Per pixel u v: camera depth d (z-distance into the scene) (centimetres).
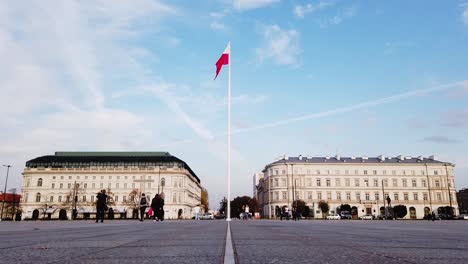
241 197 15812
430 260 339
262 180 13538
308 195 10850
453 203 10662
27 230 989
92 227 1265
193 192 13950
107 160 11512
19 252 398
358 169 10931
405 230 1059
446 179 10819
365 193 10825
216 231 911
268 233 812
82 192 11031
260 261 322
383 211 10706
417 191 10775
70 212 10888
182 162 11631
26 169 11306
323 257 354
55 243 519
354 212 10688
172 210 10912
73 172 11206
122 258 348
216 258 345
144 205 2758
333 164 10962
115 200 10981
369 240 593
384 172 10894
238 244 499
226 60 2980
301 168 10981
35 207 11062
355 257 356
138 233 806
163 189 10988
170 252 398
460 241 584
